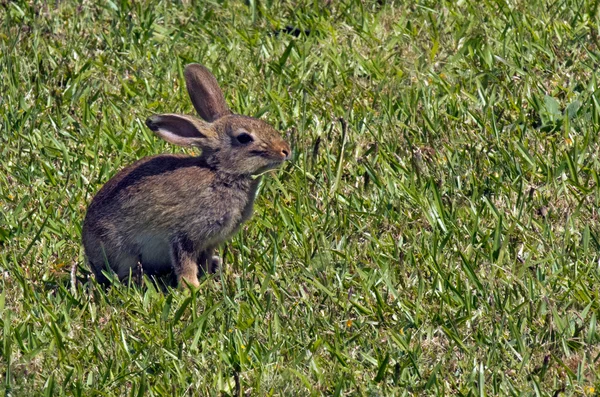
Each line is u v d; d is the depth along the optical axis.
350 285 10.29
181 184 10.64
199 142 10.80
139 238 10.80
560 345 9.23
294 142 12.40
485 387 8.77
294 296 10.13
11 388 8.89
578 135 12.64
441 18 15.26
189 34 15.29
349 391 8.80
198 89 11.78
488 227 11.12
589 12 14.88
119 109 13.62
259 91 13.93
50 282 10.66
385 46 14.73
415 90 13.55
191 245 10.80
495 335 9.26
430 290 10.13
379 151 12.23
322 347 9.31
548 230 10.86
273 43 14.94
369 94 13.59
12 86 13.91
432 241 10.82
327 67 14.24
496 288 9.95
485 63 14.01
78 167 12.48
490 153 12.30
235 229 11.02
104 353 9.37
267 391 8.80
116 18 15.62
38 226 11.45
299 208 11.42
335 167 11.99
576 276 10.16
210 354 9.35
